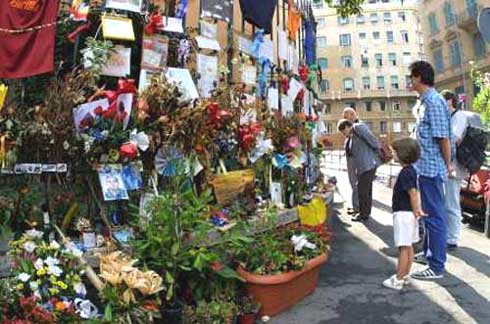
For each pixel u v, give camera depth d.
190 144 4.75
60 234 3.95
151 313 3.43
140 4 4.81
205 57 5.71
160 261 3.81
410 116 60.34
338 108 60.97
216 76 5.84
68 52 4.61
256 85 6.78
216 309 3.80
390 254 6.28
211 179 5.02
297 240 4.66
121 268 3.46
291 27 8.43
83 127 4.13
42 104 4.21
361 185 8.26
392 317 4.25
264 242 4.48
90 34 4.71
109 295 3.39
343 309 4.43
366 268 5.69
